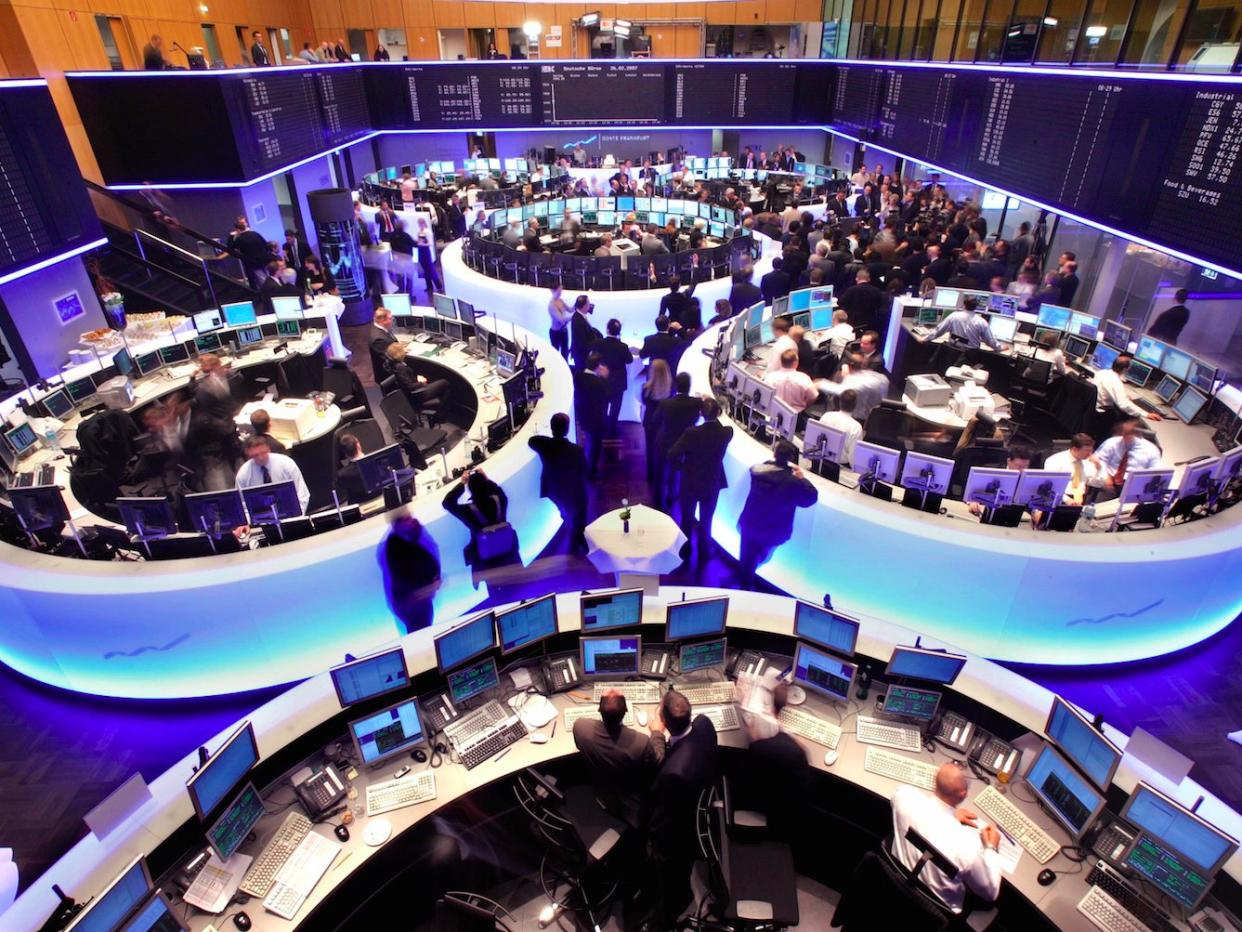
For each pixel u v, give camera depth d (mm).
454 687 4473
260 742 4172
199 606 5152
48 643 5371
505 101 18562
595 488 8039
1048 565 5199
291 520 5445
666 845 3855
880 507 5742
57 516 5504
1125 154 8000
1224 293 11195
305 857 3754
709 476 6297
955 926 3227
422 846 4250
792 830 4504
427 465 6844
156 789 3902
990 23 11625
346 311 12734
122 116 11008
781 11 21641
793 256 11055
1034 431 8719
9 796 4938
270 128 12727
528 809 3939
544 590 6543
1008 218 14961
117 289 10633
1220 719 5324
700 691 4695
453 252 13555
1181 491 5391
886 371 10352
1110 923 3447
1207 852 3336
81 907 3379
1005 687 4445
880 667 4598
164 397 8328
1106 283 11039
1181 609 5496
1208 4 7293
